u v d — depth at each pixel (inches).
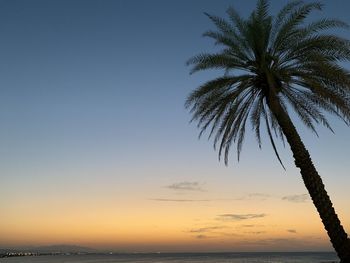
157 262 6481.3
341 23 815.1
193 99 874.8
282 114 852.6
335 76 772.6
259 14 844.6
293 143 844.0
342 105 790.5
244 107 904.3
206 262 6210.6
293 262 5497.1
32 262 7096.5
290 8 832.3
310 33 820.0
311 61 806.5
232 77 866.8
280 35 830.5
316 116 897.5
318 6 802.8
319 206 812.0
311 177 826.8
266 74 836.6
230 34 862.5
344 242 786.8
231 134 908.0
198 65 861.2
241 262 5935.0
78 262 6825.8
